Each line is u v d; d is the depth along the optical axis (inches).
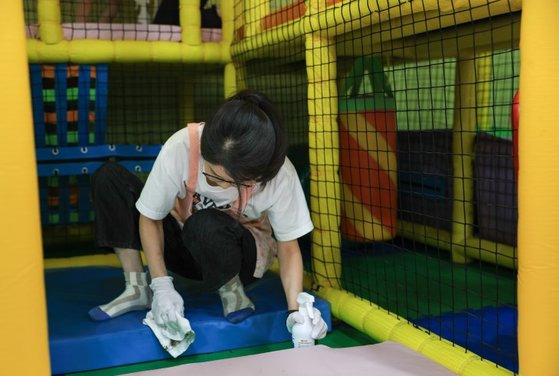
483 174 90.1
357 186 85.5
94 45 89.1
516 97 58.8
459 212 91.5
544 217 41.2
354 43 76.2
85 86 94.5
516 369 51.7
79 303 65.1
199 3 93.8
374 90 86.1
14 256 40.4
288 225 58.4
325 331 57.1
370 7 58.8
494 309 68.6
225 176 51.1
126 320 58.6
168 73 122.3
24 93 40.1
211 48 94.4
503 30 68.4
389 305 70.8
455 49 82.8
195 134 55.0
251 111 45.9
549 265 41.6
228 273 57.5
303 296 56.2
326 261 70.3
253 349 59.4
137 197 60.6
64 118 94.9
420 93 124.2
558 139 40.5
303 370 49.2
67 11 113.7
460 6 51.6
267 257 61.6
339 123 86.3
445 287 78.2
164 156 55.0
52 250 104.9
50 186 98.3
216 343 58.5
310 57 68.6
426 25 58.1
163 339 55.8
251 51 85.9
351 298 65.7
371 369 49.4
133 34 91.2
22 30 39.9
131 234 60.6
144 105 122.1
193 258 62.1
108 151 96.6
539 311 42.2
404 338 55.9
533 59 40.3
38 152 94.0
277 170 47.9
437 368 49.6
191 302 64.9
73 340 54.3
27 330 41.3
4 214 39.9
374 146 85.3
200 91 125.0
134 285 61.2
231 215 59.6
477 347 57.2
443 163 98.9
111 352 55.4
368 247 100.0
